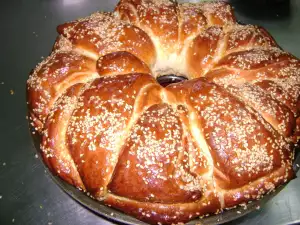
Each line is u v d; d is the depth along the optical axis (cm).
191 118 29
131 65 31
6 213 33
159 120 28
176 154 27
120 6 38
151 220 28
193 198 27
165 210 28
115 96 29
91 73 32
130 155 27
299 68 33
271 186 29
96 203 28
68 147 29
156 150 27
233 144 27
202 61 34
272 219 32
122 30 34
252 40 35
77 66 32
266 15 53
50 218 33
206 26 37
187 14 37
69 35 35
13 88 44
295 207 32
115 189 27
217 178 28
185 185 27
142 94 29
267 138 28
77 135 28
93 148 28
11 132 40
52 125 30
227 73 32
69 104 30
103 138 28
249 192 28
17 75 46
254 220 31
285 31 51
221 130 28
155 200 27
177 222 28
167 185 26
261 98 30
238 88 30
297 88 31
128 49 33
